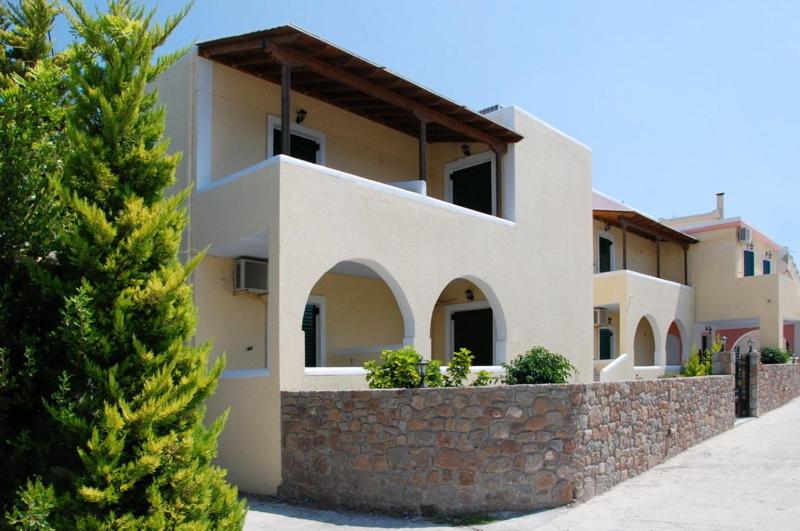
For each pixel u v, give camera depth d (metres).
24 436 5.80
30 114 6.48
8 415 5.94
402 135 15.20
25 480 5.91
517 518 8.01
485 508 8.23
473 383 10.09
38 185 6.34
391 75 11.38
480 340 15.15
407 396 8.55
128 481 5.52
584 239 16.70
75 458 5.75
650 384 11.14
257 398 9.76
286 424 9.39
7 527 5.58
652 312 22.88
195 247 11.30
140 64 6.36
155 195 6.33
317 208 10.18
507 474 8.31
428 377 9.39
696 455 11.91
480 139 13.95
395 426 8.57
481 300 15.06
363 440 8.74
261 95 12.45
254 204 10.16
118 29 6.24
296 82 12.48
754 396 17.09
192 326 6.30
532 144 15.11
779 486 9.41
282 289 9.58
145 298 5.87
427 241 12.01
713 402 14.22
